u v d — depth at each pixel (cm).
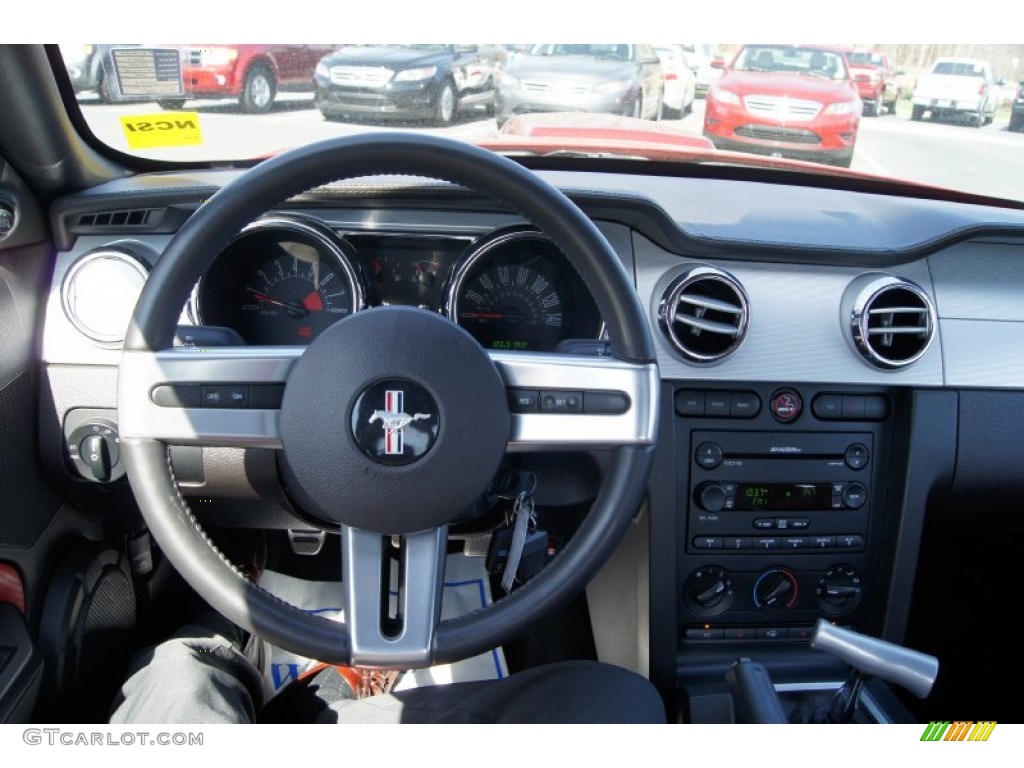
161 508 116
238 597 113
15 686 149
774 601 187
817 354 176
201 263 114
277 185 112
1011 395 181
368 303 166
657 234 170
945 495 186
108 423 171
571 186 178
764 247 169
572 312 176
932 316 174
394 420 111
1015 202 199
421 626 114
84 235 172
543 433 119
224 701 135
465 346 114
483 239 165
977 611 215
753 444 179
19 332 161
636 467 120
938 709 199
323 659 114
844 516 184
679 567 184
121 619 192
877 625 188
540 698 131
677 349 169
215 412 117
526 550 136
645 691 134
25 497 167
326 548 229
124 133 181
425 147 111
